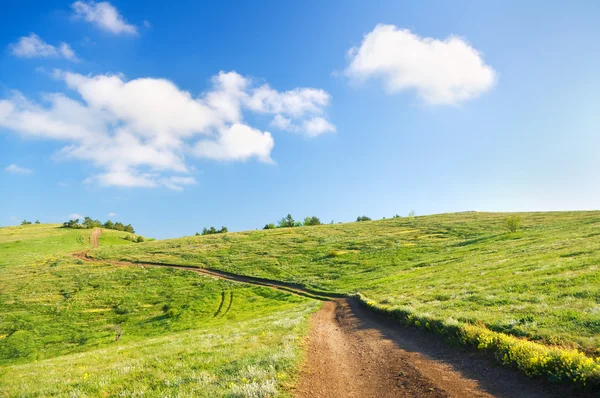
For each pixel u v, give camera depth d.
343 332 20.47
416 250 64.25
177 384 10.22
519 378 9.39
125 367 13.14
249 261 73.50
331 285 50.12
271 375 10.55
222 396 8.82
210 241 101.12
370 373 11.51
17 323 44.62
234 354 13.79
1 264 81.69
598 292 15.74
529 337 11.93
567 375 8.44
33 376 14.33
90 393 10.14
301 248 82.00
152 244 103.44
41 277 68.12
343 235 93.88
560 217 78.56
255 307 44.94
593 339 10.48
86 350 35.06
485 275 28.59
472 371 10.55
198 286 58.38
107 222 174.12
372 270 55.03
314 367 12.20
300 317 25.50
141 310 48.78
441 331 14.97
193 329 38.12
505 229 73.06
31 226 153.50
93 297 54.81
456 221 95.69
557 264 25.73
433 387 9.61
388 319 22.14
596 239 35.59
